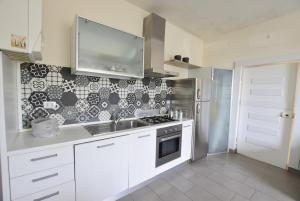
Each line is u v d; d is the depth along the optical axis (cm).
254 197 189
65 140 136
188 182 218
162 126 218
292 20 246
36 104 162
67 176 135
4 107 104
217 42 353
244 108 320
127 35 202
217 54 353
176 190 199
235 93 327
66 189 135
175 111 278
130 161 182
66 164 134
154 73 238
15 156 110
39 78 162
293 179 231
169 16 265
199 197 187
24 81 155
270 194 195
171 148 240
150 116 275
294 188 208
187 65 319
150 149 204
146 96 267
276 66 273
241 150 327
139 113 258
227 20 276
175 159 244
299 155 244
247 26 300
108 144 160
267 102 286
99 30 180
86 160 146
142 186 206
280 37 259
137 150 189
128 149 179
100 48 185
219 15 258
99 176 156
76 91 188
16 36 106
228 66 335
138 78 227
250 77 309
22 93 155
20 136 143
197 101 274
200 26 303
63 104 179
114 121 218
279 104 271
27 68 156
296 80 248
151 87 275
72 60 171
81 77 191
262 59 281
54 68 171
